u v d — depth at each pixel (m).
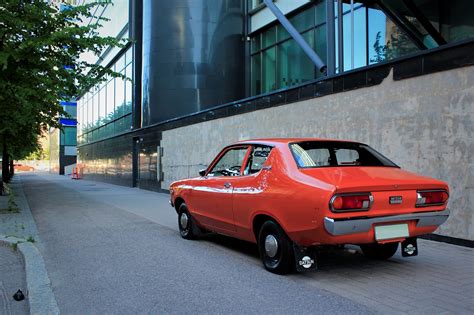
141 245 7.65
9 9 11.78
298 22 16.88
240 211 6.12
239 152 6.60
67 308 4.58
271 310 4.34
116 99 30.19
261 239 5.79
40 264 6.27
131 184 25.81
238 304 4.53
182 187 8.00
